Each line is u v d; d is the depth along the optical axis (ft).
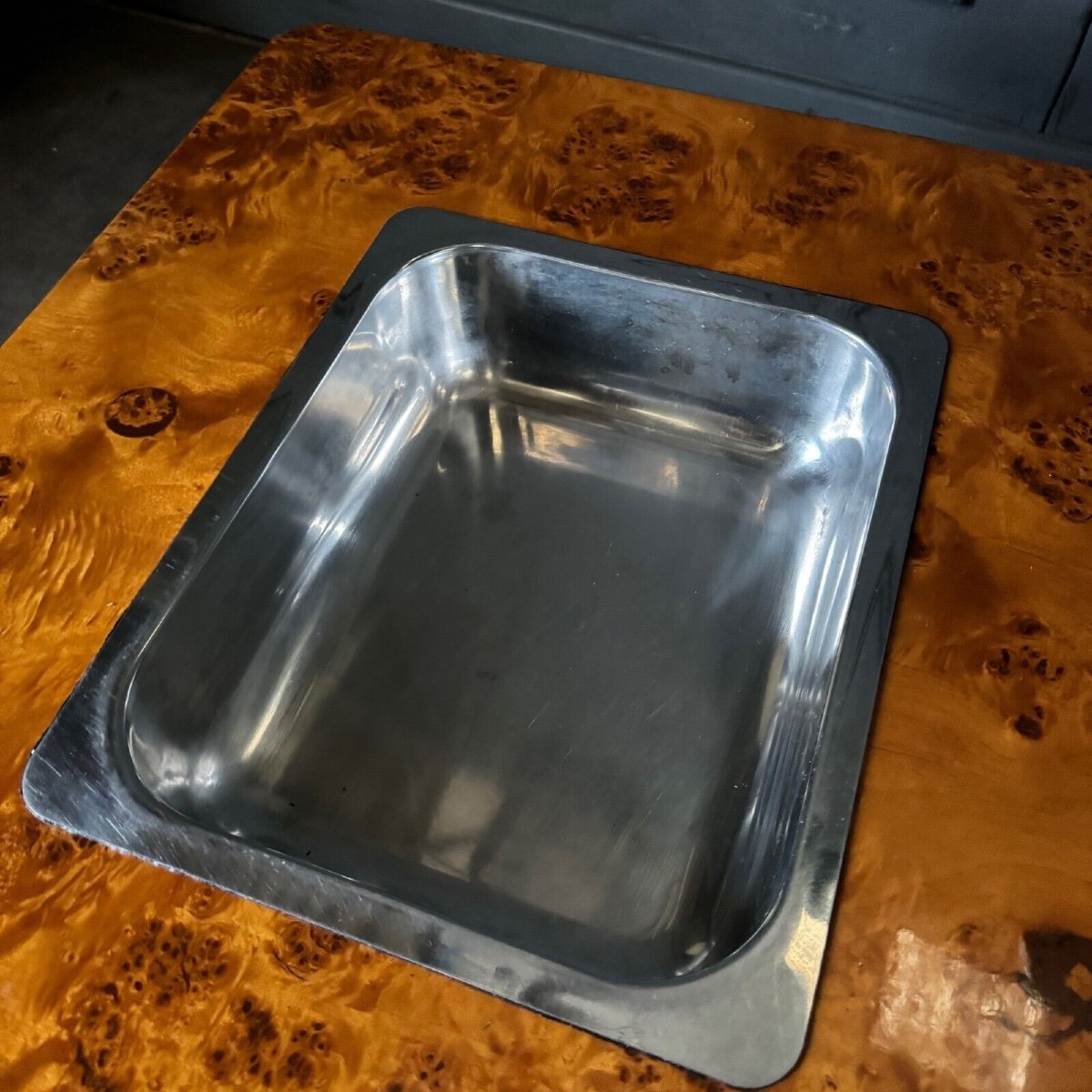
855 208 2.76
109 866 1.90
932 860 1.86
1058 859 1.86
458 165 2.90
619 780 2.47
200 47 6.97
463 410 3.08
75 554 2.29
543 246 2.72
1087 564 2.18
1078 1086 1.66
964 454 2.33
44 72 6.89
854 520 2.61
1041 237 2.69
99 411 2.50
